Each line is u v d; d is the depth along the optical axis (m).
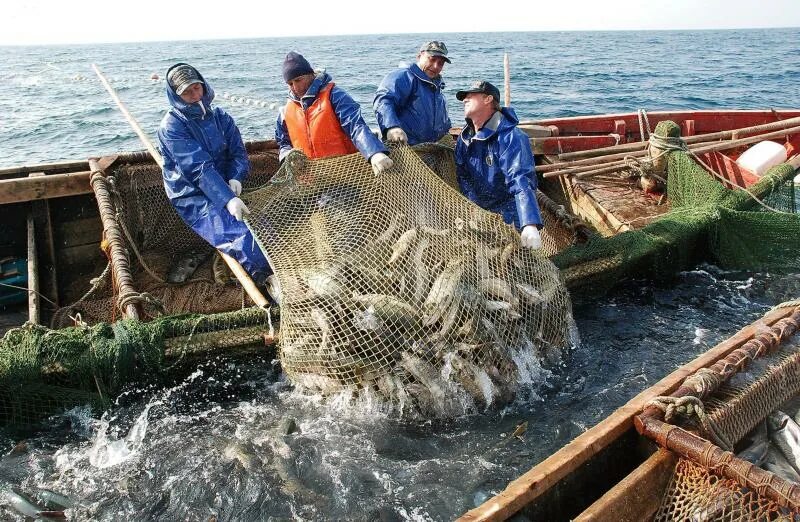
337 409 4.89
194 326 5.00
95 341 4.74
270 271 5.79
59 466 4.44
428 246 5.04
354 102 6.02
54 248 7.68
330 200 5.45
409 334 4.64
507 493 3.13
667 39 129.25
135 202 7.45
